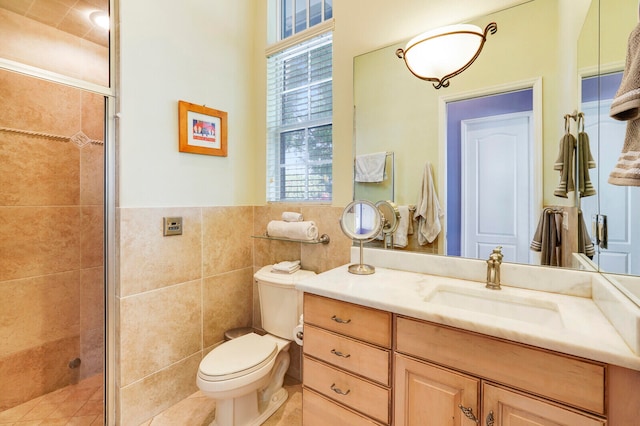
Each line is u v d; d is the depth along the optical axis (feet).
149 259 5.24
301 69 6.60
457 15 4.47
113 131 4.93
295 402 5.67
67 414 5.26
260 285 5.97
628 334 2.29
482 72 4.24
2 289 5.35
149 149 5.23
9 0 5.23
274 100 7.06
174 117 5.59
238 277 6.82
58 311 5.82
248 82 7.01
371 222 4.93
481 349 2.79
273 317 5.79
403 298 3.47
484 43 4.19
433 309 3.08
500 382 2.70
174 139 5.59
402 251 4.92
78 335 5.89
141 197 5.14
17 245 5.49
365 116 5.37
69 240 5.82
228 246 6.59
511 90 4.06
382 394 3.41
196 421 5.17
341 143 5.70
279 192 7.08
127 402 4.95
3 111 5.26
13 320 5.45
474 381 2.83
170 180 5.54
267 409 5.32
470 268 4.27
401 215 4.96
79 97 5.29
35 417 5.20
